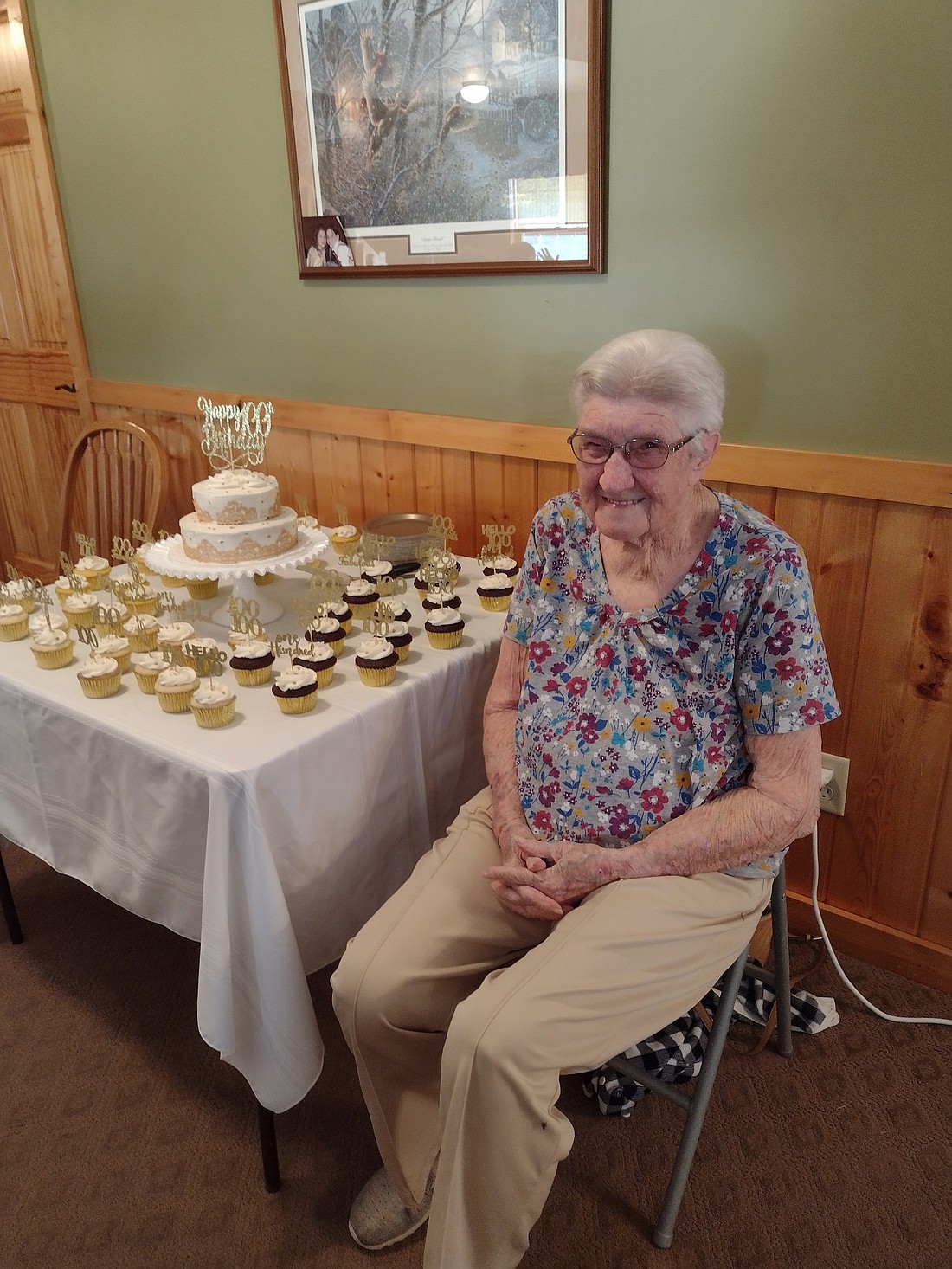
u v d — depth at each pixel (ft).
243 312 7.90
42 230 9.13
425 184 6.36
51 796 4.98
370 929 4.10
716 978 4.01
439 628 5.23
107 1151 4.84
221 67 7.18
